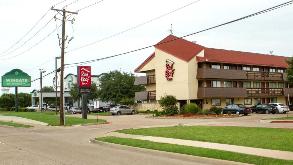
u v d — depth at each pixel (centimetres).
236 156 1405
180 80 5969
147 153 1694
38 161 1459
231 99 6400
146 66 6812
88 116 5669
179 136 2192
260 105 5772
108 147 1958
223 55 6425
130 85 8394
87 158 1530
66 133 2953
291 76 5356
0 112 7650
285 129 2427
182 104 6025
